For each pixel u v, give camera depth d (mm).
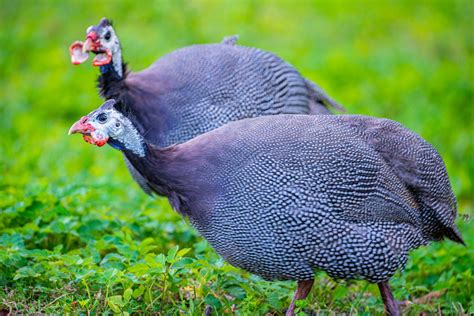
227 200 8867
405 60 20203
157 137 10930
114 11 20562
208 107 11031
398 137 9523
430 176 9539
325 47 21062
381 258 9086
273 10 22984
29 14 20688
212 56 11352
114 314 8773
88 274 8945
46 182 11727
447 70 19688
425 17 23000
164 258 8961
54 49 19453
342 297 9906
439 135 16484
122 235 10102
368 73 19219
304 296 9344
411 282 10781
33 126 15859
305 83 11984
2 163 13039
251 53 11547
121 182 13008
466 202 14625
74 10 20719
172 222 11250
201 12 21422
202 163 8938
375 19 22750
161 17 20266
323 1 23406
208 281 9539
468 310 9859
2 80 18359
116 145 8922
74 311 8812
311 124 9242
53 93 17297
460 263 10703
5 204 10812
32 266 9609
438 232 9852
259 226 8859
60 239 10555
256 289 9445
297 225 8836
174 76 11109
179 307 9086
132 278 9023
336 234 8922
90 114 8867
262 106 11352
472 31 22516
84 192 11195
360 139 9305
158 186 9078
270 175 8844
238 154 8938
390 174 9250
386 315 9492
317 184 8867
